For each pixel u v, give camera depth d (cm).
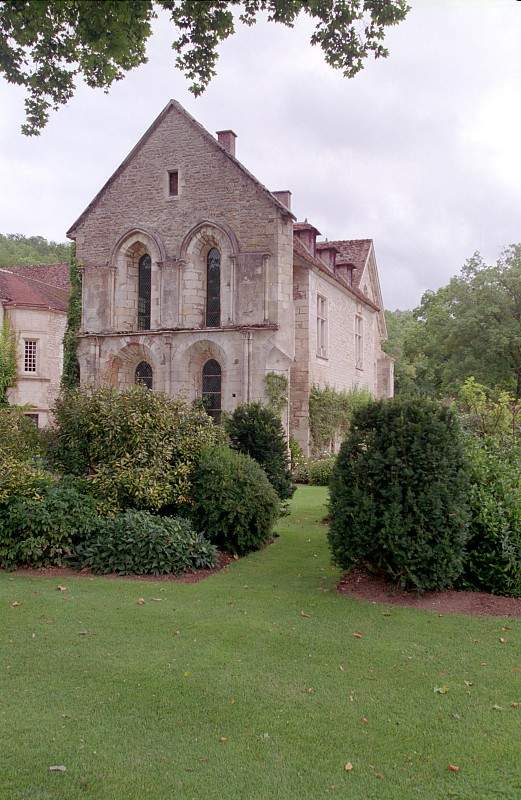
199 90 796
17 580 920
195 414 1253
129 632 713
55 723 510
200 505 1114
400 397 921
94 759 461
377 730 512
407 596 865
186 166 2517
